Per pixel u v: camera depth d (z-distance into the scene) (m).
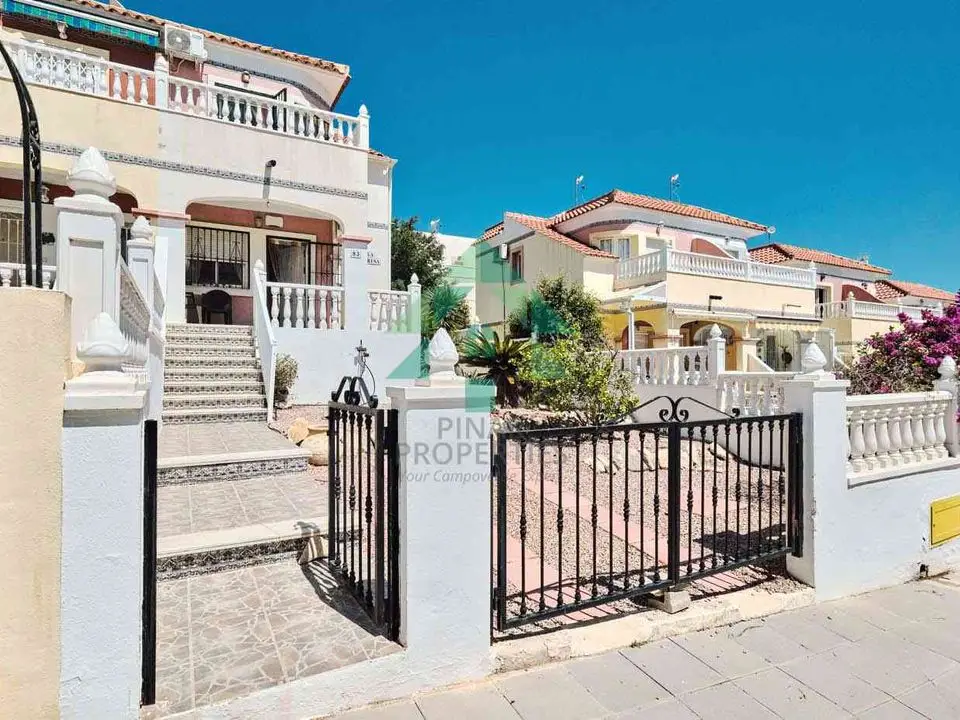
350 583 3.82
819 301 26.33
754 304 18.94
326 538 4.55
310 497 5.59
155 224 11.37
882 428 5.32
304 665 2.91
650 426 3.95
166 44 13.17
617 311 17.55
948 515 5.63
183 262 11.64
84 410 2.24
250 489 5.86
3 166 9.92
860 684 3.38
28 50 10.08
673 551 4.01
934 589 5.05
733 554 4.82
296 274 15.19
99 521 2.29
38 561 2.19
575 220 21.22
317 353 11.17
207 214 14.01
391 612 3.19
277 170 12.54
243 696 2.63
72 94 10.41
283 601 3.69
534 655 3.42
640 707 3.06
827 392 4.69
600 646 3.61
